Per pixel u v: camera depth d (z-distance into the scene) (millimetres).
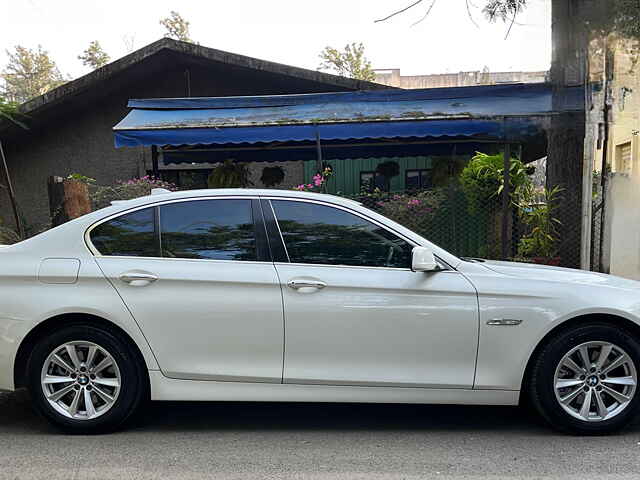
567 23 7363
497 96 8492
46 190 12273
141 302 3688
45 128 12156
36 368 3730
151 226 3895
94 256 3797
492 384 3703
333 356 3701
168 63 11625
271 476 3203
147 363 3713
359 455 3496
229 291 3699
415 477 3184
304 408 4449
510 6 7633
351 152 10812
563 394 3748
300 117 8156
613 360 3750
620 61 7348
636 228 7477
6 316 3676
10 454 3520
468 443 3689
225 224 3902
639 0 6820
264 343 3693
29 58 41250
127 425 4031
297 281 3691
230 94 11969
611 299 3719
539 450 3559
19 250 3834
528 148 10672
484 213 7555
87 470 3285
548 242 7457
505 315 3672
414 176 12250
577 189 7414
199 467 3322
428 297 3693
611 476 3193
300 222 3904
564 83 7457
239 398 3729
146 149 12133
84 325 3729
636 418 4094
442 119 7699
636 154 8102
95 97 11836
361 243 3861
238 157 11031
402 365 3701
